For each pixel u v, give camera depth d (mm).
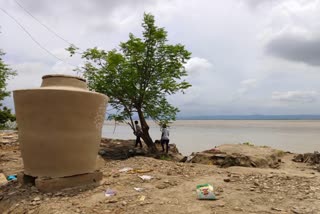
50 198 5449
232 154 11375
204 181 6445
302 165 11172
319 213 4406
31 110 5914
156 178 6711
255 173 7484
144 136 15508
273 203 4898
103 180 6598
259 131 60469
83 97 6070
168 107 15297
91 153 6434
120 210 4711
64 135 5914
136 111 15891
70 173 6070
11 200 5602
